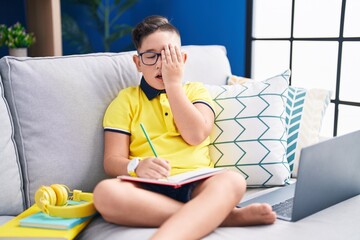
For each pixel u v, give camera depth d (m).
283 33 2.46
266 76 2.59
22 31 2.28
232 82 1.82
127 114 1.36
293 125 1.54
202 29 2.77
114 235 1.02
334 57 2.23
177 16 2.92
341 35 2.17
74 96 1.36
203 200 0.99
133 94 1.41
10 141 1.26
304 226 1.04
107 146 1.33
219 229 1.03
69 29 2.97
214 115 1.43
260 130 1.42
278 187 1.40
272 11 2.50
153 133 1.34
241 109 1.45
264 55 2.58
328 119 2.28
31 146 1.29
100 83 1.43
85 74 1.41
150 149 1.31
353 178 1.24
